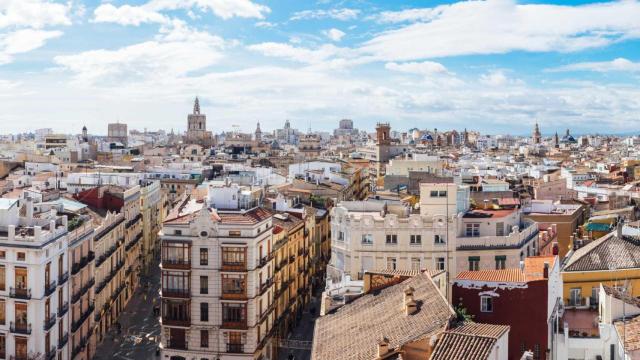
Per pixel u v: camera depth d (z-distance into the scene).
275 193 130.00
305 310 114.94
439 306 48.91
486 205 104.25
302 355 95.50
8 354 76.94
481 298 54.34
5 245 76.19
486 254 89.38
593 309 71.12
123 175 150.12
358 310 57.62
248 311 84.25
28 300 76.00
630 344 52.91
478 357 39.41
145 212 141.25
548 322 53.94
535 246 97.69
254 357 84.81
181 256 84.50
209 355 84.81
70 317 85.75
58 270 81.69
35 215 85.81
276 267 95.94
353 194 193.75
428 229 89.38
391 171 177.00
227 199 91.38
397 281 60.59
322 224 129.88
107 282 103.19
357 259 90.75
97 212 112.44
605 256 74.69
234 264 83.88
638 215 128.75
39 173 169.75
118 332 103.81
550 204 124.12
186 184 187.88
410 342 43.84
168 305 85.38
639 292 72.06
